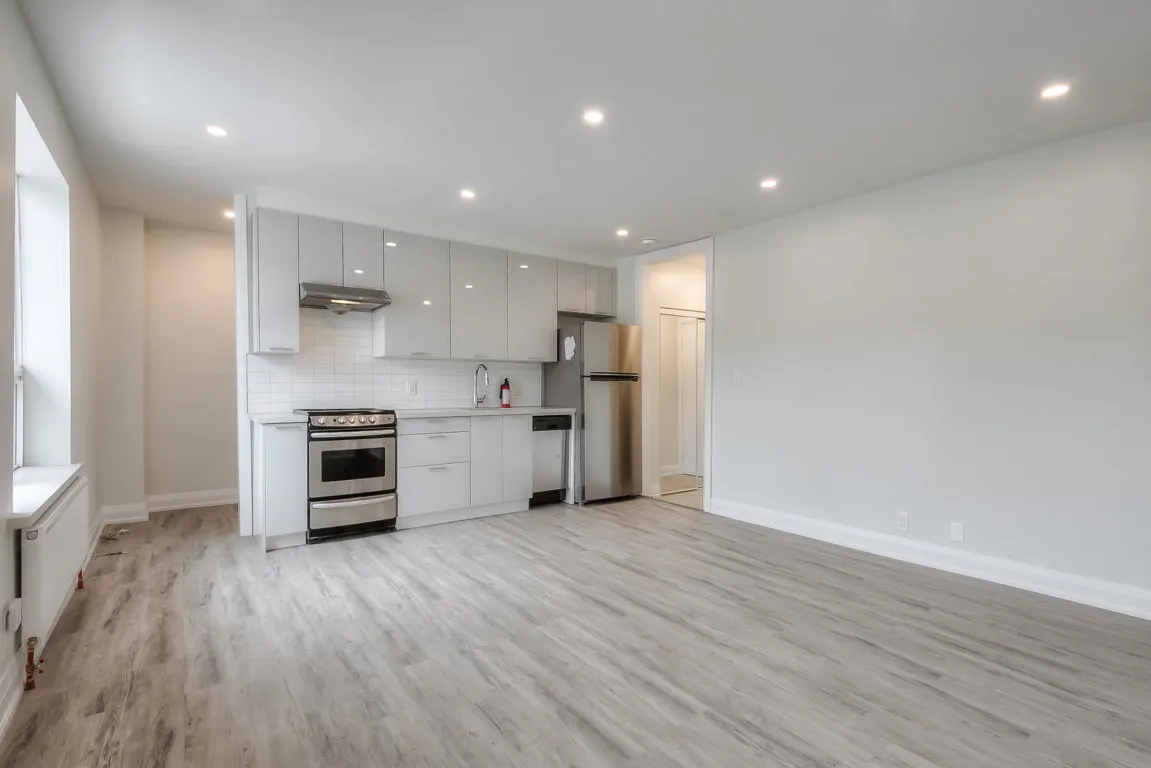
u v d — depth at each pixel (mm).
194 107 2838
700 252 5371
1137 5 2006
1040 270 3242
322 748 1806
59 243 3092
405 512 4473
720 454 5098
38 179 3010
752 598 3115
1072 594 3102
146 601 2986
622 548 4043
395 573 3469
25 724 1903
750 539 4293
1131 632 2709
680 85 2605
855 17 2096
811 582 3375
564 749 1817
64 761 1726
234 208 4273
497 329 5242
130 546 3963
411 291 4699
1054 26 2133
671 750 1817
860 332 4078
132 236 4609
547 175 3734
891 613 2922
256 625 2713
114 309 4555
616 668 2340
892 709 2062
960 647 2549
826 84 2580
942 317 3646
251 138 3195
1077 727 1965
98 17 2119
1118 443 2973
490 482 4949
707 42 2270
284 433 3957
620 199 4211
